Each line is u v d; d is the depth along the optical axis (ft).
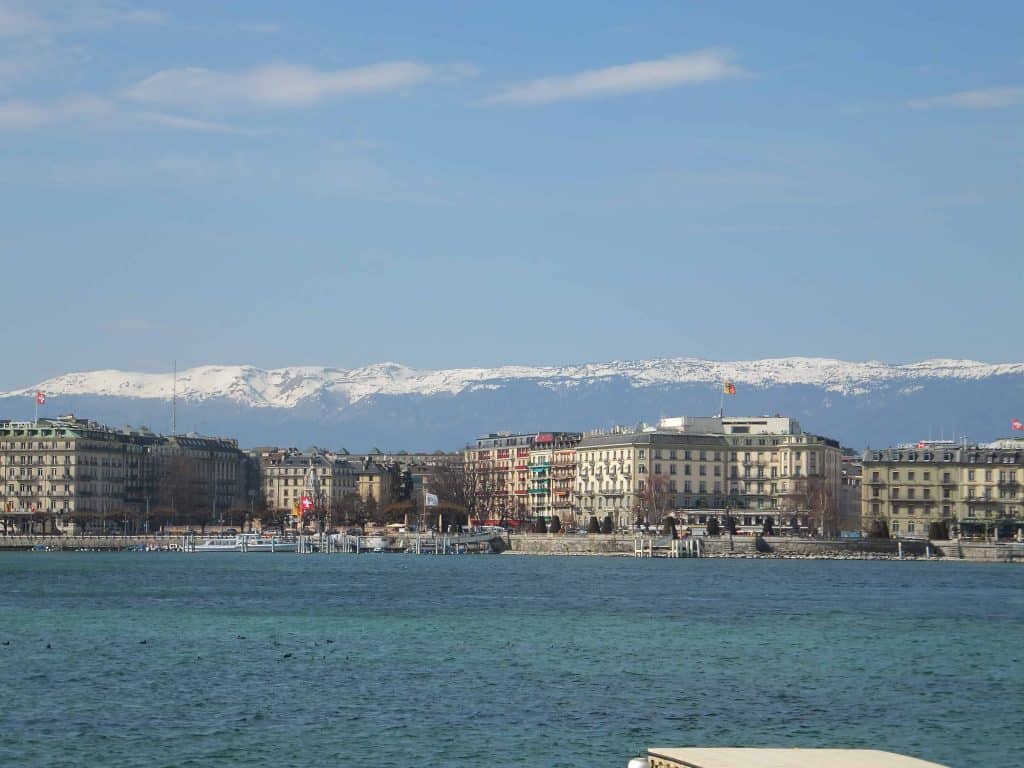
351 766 474.08
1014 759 501.97
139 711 563.48
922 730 548.31
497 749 499.51
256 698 593.01
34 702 582.35
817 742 524.11
